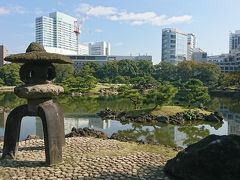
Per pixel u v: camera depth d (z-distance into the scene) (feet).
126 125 120.26
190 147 44.06
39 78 50.88
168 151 58.70
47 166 47.37
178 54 590.14
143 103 158.92
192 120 133.08
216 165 38.83
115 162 49.80
